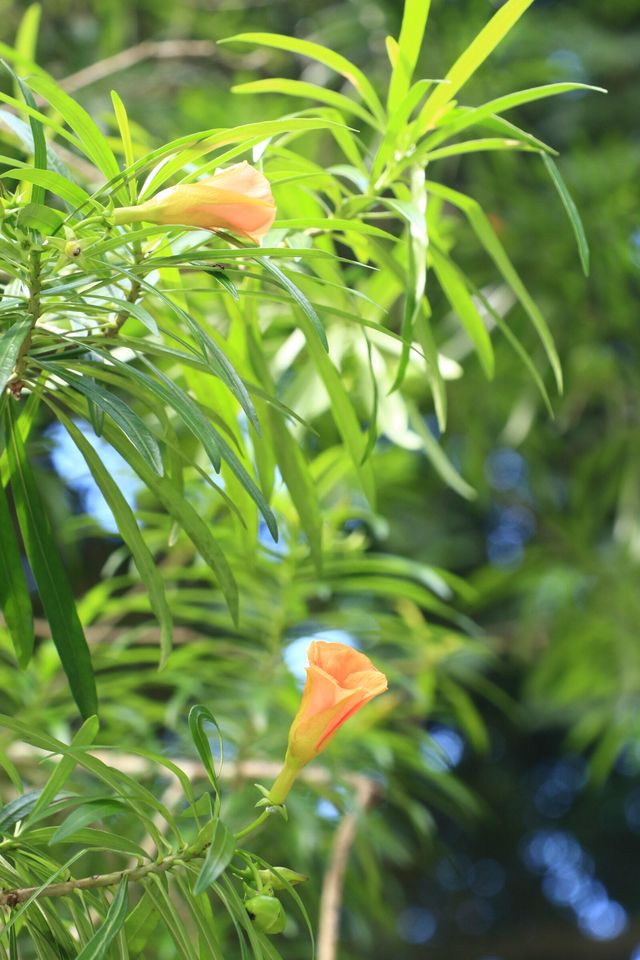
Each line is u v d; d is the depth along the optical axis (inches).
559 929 200.8
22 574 49.8
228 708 69.7
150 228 45.1
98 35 117.6
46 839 46.4
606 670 119.2
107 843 45.8
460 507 155.3
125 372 45.6
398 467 99.1
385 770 74.4
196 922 45.7
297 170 51.3
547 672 122.6
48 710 62.2
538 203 114.8
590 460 128.5
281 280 45.4
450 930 199.3
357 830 70.9
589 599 121.5
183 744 67.8
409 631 74.2
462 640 73.4
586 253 48.6
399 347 60.0
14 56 52.1
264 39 49.8
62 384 48.1
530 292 115.2
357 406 69.3
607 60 140.3
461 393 116.8
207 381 51.4
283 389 69.0
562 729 186.7
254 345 52.2
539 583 125.5
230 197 45.1
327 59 50.3
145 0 127.9
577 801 196.9
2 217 45.0
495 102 49.3
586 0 151.5
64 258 45.2
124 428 45.5
